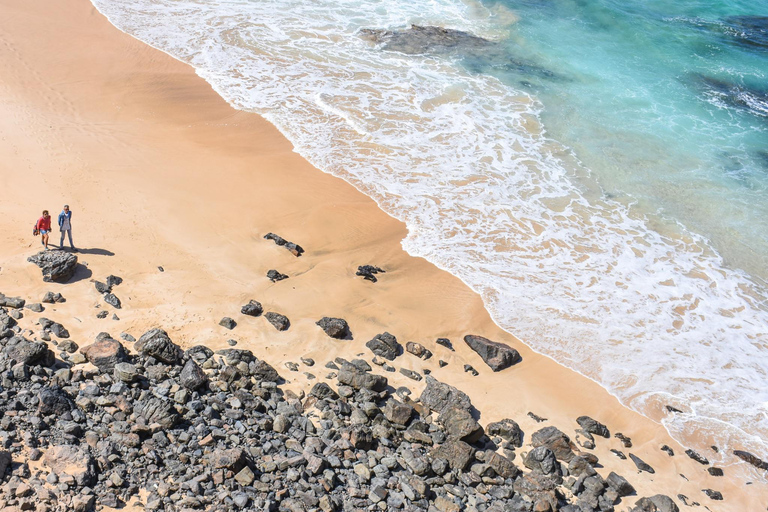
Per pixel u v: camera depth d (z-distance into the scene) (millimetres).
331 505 12297
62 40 31984
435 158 26281
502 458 14406
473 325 18922
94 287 17734
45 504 10922
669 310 20250
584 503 13930
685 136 29312
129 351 15555
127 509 11391
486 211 23641
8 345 14336
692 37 38625
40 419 12625
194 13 36906
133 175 23031
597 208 24406
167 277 18703
